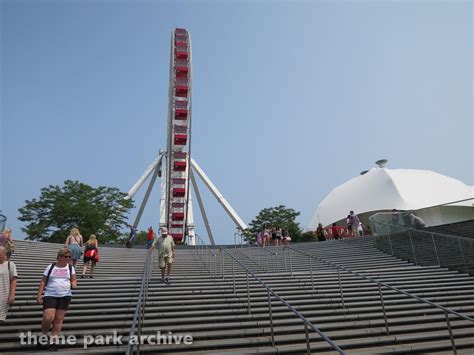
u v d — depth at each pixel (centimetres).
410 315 990
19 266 1500
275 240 2752
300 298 1117
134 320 656
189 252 2252
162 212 4981
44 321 711
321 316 970
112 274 1595
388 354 748
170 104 4569
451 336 733
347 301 1101
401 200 6128
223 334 824
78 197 4075
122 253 2086
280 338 809
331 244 2356
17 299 1019
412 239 1823
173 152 4497
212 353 728
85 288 1160
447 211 2353
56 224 3944
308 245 2400
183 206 4419
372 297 1126
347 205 6481
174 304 1027
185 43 4734
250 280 1327
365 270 1567
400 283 1330
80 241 1423
